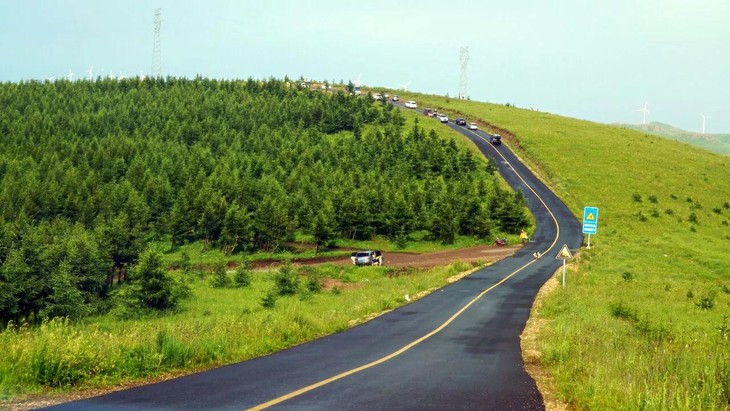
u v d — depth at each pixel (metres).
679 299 36.47
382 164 109.31
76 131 131.25
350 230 81.56
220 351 15.64
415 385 12.53
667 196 96.50
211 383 12.17
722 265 56.81
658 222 82.75
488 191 97.06
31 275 40.66
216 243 83.44
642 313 28.39
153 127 133.50
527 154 122.75
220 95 165.25
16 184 89.75
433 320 25.69
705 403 10.45
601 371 12.88
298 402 10.57
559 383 12.82
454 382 13.02
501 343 19.84
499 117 164.25
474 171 109.69
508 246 73.25
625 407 10.35
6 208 82.56
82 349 12.50
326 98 165.00
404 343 19.31
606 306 30.27
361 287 46.78
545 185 104.44
